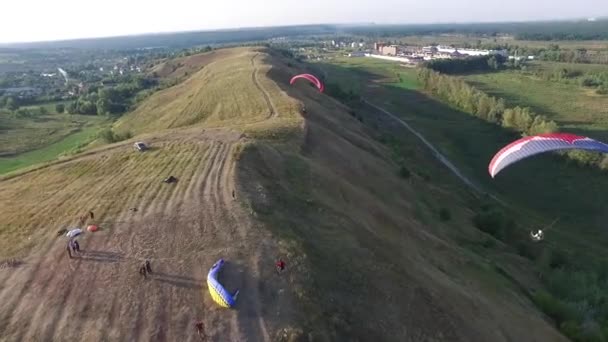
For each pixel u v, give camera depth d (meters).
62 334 24.64
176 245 31.58
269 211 36.28
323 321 25.81
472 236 55.31
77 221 36.44
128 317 25.53
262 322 24.86
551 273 50.66
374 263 33.41
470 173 92.56
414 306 30.61
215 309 25.72
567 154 93.56
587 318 40.22
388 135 104.25
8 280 29.42
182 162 48.12
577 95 160.25
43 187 46.53
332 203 42.91
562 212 76.94
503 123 117.75
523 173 91.75
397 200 56.50
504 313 35.62
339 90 134.00
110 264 30.05
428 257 41.16
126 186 42.94
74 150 93.94
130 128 108.25
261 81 105.94
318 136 64.56
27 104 193.00
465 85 154.25
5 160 104.50
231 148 50.88
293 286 27.50
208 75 141.38
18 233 35.62
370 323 27.47
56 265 30.56
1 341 24.31
